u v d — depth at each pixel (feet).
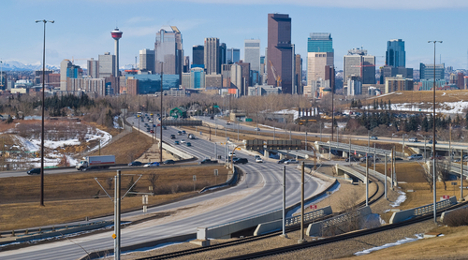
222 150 639.35
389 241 225.35
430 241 211.41
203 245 212.64
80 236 238.48
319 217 269.85
